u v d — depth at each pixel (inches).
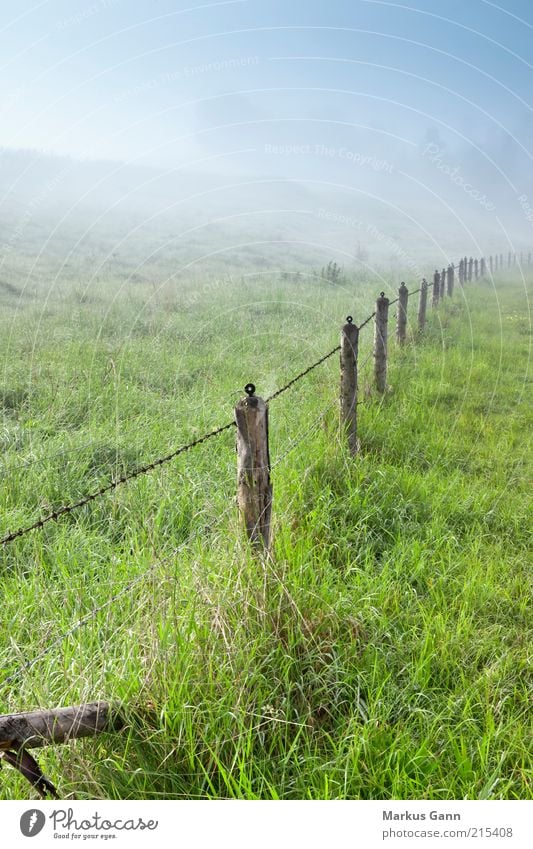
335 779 103.1
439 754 109.7
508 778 105.7
